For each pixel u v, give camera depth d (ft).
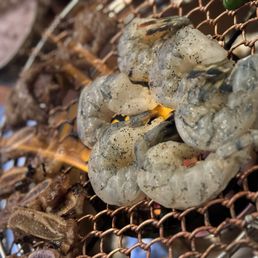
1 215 1.72
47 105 1.93
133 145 1.52
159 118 1.55
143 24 1.59
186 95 1.44
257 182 1.45
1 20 2.35
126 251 1.49
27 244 1.66
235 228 1.44
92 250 1.57
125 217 1.56
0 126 2.08
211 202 1.42
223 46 1.56
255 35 1.58
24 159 1.90
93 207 1.61
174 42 1.49
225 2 1.57
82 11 2.04
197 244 1.47
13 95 2.02
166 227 1.51
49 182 1.66
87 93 1.62
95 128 1.60
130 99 1.57
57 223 1.57
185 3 1.72
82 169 1.67
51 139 1.83
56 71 1.95
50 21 2.31
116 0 1.97
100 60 1.86
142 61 1.56
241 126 1.38
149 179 1.44
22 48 2.28
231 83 1.41
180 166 1.43
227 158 1.39
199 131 1.40
